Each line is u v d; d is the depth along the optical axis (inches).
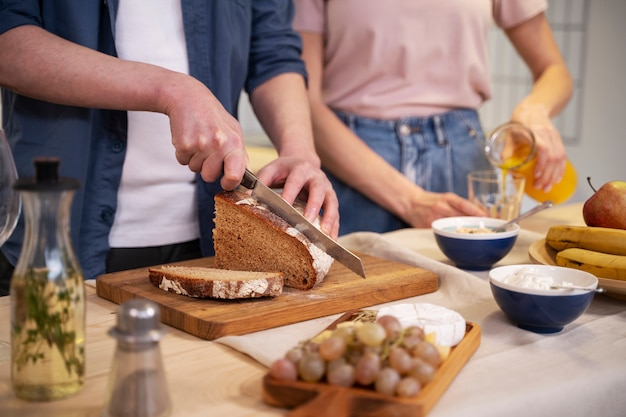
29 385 34.6
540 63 95.0
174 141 52.2
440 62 85.4
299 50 74.0
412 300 52.3
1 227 40.1
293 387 33.9
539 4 92.1
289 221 53.2
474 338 41.4
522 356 41.2
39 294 33.8
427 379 33.7
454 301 51.9
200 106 51.7
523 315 44.3
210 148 51.5
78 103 55.4
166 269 52.1
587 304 43.8
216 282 47.4
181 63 63.9
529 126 79.5
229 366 39.9
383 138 86.0
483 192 71.1
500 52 164.9
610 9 147.9
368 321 43.0
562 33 156.3
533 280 44.5
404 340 35.0
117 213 64.9
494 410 35.1
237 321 44.3
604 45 150.0
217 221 54.8
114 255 65.1
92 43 59.6
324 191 57.2
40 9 59.0
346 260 52.0
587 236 52.2
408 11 82.2
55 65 54.2
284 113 67.5
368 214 86.4
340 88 87.1
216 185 66.9
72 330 34.8
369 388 34.1
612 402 39.4
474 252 57.6
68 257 34.3
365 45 83.7
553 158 77.5
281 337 44.2
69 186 32.6
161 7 62.6
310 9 84.6
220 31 64.4
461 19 83.6
